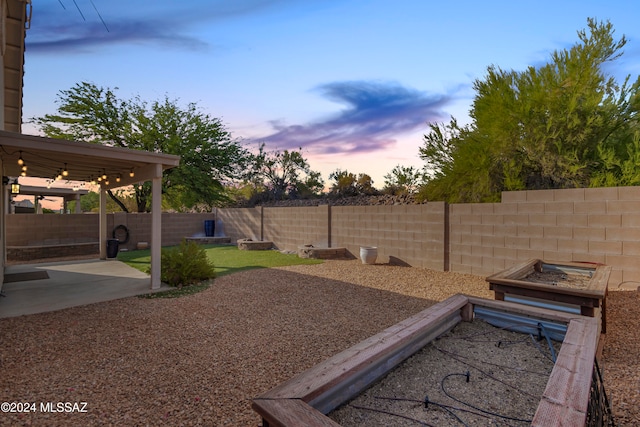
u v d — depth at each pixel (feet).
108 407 8.93
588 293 11.50
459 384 7.91
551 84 27.50
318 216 42.65
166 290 22.74
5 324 15.78
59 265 34.04
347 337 14.26
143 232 50.14
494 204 26.50
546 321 10.59
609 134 27.55
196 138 62.28
